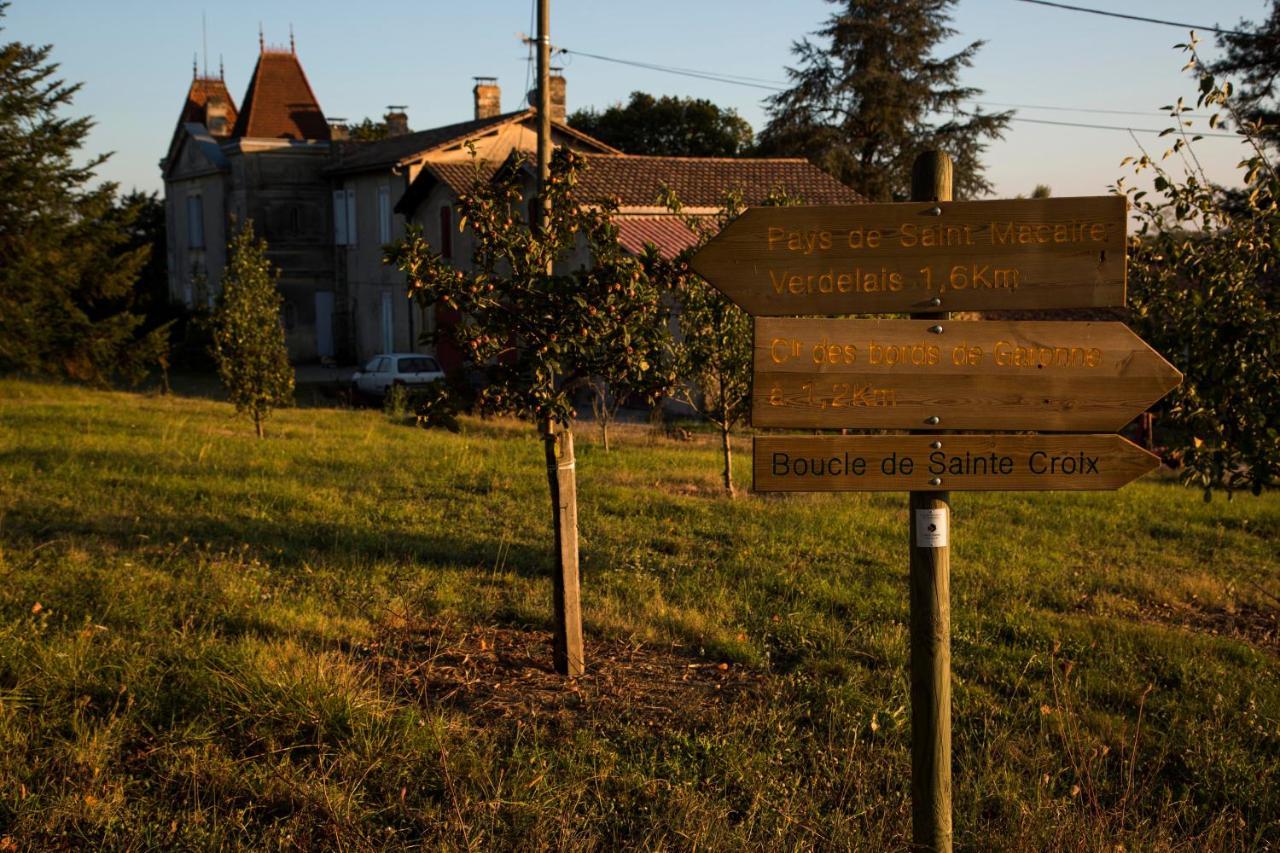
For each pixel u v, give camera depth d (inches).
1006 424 133.5
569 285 222.7
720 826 165.5
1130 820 174.1
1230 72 1194.6
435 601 288.4
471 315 232.7
